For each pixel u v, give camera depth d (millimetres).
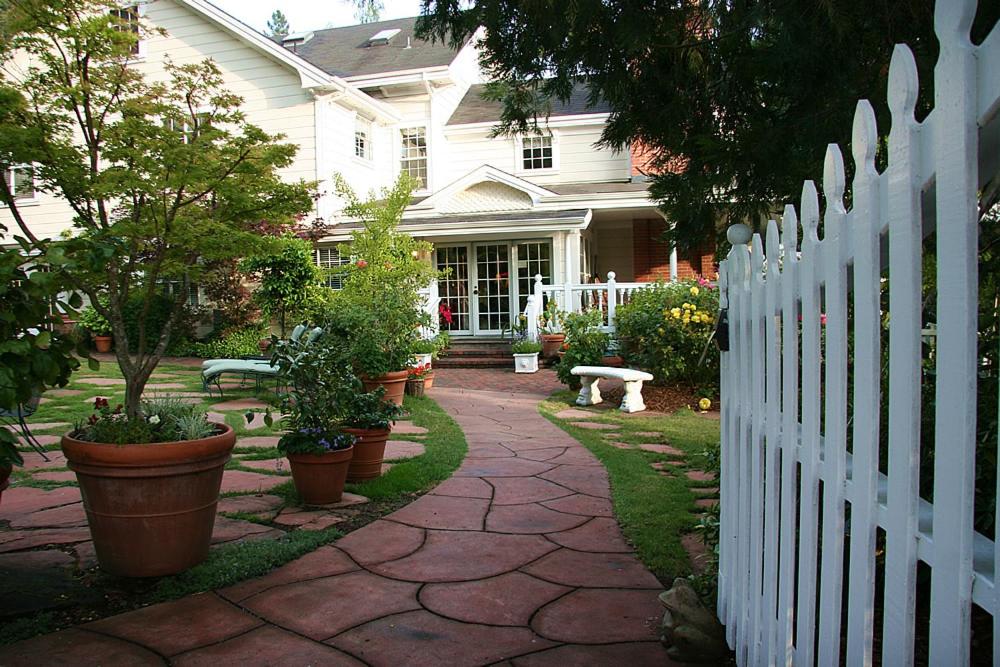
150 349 16281
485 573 3705
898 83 1505
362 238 11617
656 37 3447
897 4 2730
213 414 8711
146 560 3488
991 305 2467
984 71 1214
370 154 19297
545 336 14953
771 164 3430
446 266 17531
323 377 5199
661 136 4023
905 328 1471
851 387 3100
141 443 3551
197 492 3584
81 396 9906
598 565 3824
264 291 13695
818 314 1939
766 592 2316
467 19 3607
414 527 4492
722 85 3643
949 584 1318
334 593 3439
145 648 2869
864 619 1668
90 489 3455
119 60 4371
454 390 11977
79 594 3389
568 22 3291
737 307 2707
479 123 19312
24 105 3752
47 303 3189
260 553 3848
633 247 19609
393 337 9484
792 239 2115
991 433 2330
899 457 1502
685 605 2879
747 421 2600
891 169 1525
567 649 2871
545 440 7609
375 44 21828
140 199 4020
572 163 19062
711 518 3541
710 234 4027
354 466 5500
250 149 4105
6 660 2756
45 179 3881
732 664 2766
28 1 3732
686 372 10648
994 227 2387
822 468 1930
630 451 6965
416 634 3002
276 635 2992
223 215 4289
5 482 3219
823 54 3094
